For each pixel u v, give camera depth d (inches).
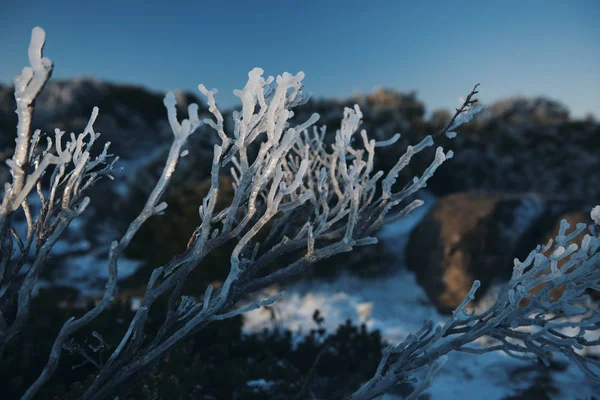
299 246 64.3
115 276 44.4
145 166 382.3
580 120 597.0
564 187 445.4
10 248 50.7
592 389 121.4
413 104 603.8
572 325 62.1
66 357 96.6
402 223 333.7
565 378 127.7
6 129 567.5
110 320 115.4
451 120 67.4
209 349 128.3
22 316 46.2
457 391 119.2
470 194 257.9
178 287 56.6
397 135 68.7
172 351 107.2
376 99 622.8
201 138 385.4
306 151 79.3
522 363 136.9
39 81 39.2
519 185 441.7
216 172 50.6
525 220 237.0
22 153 41.9
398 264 274.7
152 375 89.2
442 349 64.1
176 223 223.9
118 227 356.2
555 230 233.6
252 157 249.4
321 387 117.3
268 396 108.8
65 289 247.4
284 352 138.0
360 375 121.6
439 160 65.6
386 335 180.2
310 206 83.6
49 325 101.6
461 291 219.5
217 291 62.4
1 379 83.9
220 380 108.4
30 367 90.4
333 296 231.9
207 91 49.8
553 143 498.3
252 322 190.2
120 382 53.5
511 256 234.8
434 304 226.2
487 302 223.0
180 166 356.2
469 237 226.5
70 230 369.7
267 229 138.8
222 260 204.8
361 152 71.5
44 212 56.9
